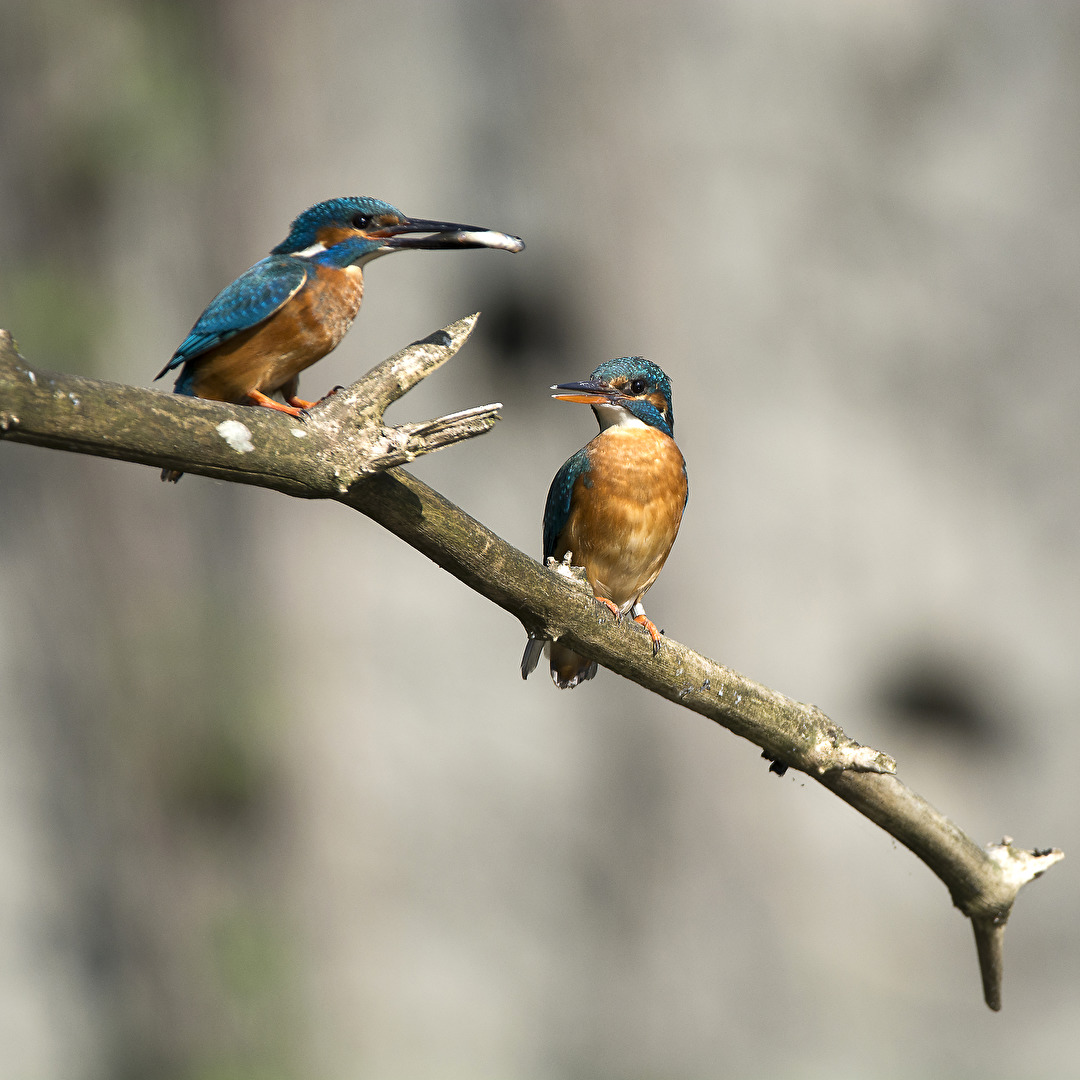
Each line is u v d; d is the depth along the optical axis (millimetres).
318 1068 13758
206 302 13883
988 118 14203
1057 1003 14562
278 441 2949
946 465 14414
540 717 14391
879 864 14172
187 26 13875
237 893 14086
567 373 14641
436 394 14820
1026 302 14336
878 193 14141
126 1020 13664
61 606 13859
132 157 13703
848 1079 13781
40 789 13703
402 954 14141
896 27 13914
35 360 13297
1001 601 14516
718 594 13930
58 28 13625
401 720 14273
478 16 14164
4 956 13516
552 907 14305
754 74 13859
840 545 14148
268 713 14031
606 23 13891
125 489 14047
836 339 14164
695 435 14008
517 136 14281
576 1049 14031
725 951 14094
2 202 13562
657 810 14312
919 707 14875
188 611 14062
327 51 13930
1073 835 14852
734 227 13961
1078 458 14492
